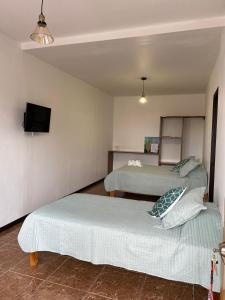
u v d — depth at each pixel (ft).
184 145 20.98
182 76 14.80
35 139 12.05
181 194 7.59
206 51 10.40
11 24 8.78
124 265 6.51
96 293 6.50
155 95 21.56
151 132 22.07
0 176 9.89
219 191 8.07
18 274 7.29
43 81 12.41
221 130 8.18
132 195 16.83
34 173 12.07
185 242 6.01
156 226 6.91
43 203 12.91
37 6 7.43
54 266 7.76
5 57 9.82
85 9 7.56
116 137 23.25
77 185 16.67
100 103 19.95
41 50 10.71
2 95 9.80
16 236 9.75
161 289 6.71
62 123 14.43
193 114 20.70
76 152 16.33
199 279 5.78
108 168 22.30
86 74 14.88
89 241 6.86
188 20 8.23
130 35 8.99
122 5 7.30
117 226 6.84
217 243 5.88
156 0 7.01
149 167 17.17
